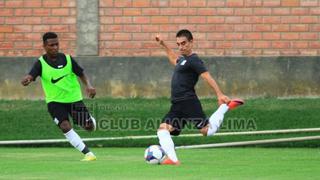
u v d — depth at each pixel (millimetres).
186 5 61531
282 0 61156
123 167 33969
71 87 38125
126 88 61719
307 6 61000
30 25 62344
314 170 32875
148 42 61719
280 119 55844
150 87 61531
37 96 62125
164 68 61375
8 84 62250
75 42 62250
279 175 30688
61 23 62250
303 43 61156
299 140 48844
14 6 62406
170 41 61719
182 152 44594
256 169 33188
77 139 37938
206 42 61469
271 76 61062
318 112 57219
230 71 61062
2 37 62438
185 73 34906
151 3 61719
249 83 61125
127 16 61938
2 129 54469
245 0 61312
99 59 61719
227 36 61375
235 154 42938
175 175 30531
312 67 60969
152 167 33969
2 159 38969
